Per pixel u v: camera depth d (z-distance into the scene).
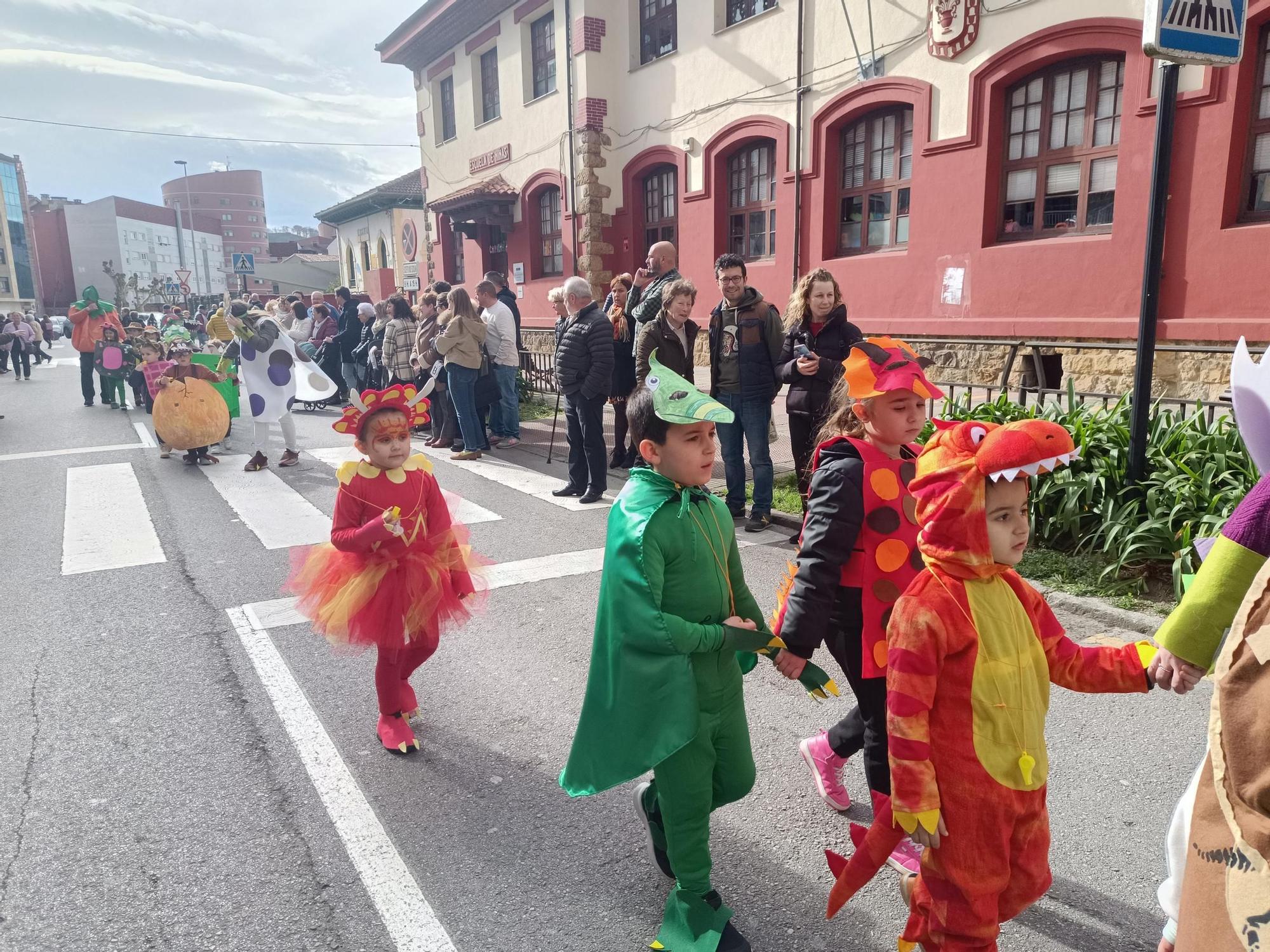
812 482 2.49
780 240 13.10
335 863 2.78
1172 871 2.03
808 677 2.37
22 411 14.41
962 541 1.85
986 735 1.88
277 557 6.04
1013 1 9.72
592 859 2.79
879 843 2.03
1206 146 8.55
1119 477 5.21
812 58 12.16
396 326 10.94
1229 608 1.63
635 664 2.20
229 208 113.38
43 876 2.72
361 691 4.02
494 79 20.22
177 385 9.02
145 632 4.73
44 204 92.69
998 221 10.55
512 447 10.15
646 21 15.63
